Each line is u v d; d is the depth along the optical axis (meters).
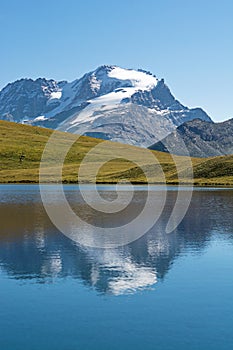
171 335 19.77
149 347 18.70
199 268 29.81
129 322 21.05
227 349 18.55
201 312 22.23
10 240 38.56
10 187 120.88
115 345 18.84
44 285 26.05
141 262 31.33
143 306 22.92
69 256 32.88
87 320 21.23
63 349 18.53
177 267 30.06
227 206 69.25
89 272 28.67
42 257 32.44
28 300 23.69
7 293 24.70
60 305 23.05
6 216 54.91
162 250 35.22
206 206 69.31
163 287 25.83
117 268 29.73
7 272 28.50
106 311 22.28
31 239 39.16
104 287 25.72
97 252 34.34
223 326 20.66
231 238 40.31
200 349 18.55
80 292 24.88
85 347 18.69
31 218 53.16
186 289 25.50
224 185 131.88
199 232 43.81
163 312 22.19
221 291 25.16
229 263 31.00
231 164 154.38
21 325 20.70
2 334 19.83
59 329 20.33
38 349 18.52
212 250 35.19
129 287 25.83
